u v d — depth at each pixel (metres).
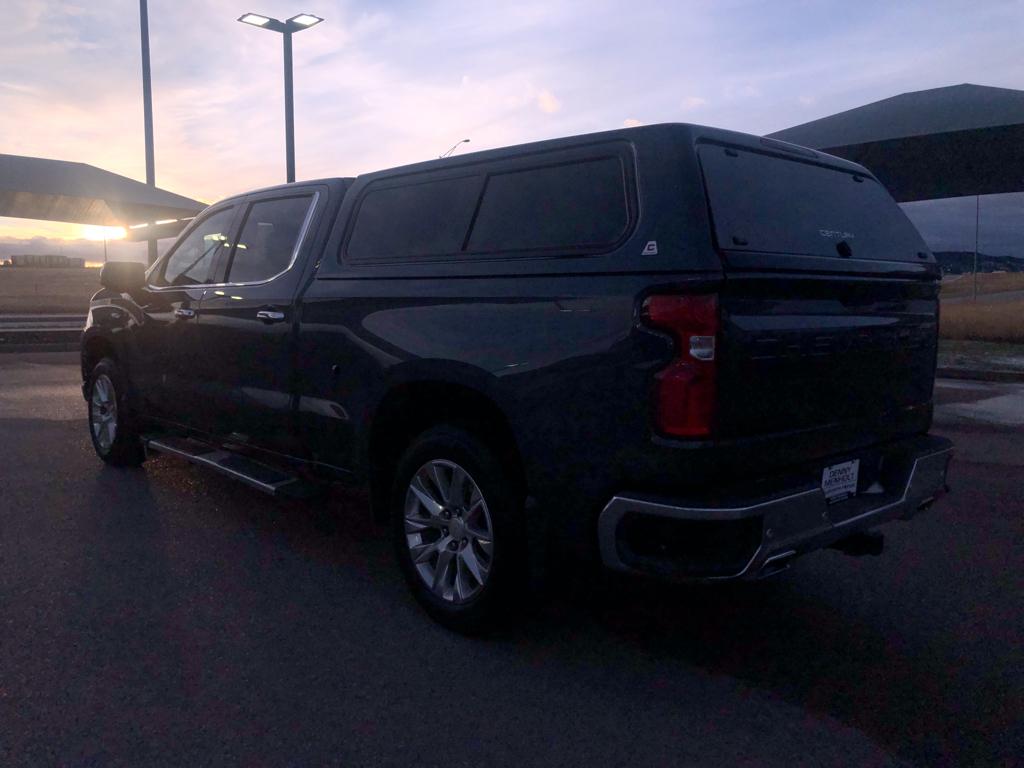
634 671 3.71
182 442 6.05
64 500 6.03
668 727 3.26
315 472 4.84
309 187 5.13
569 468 3.44
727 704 3.45
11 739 3.08
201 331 5.52
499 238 3.89
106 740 3.08
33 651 3.75
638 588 4.68
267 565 4.88
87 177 20.28
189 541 5.25
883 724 3.31
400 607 4.33
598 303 3.35
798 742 3.17
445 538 4.06
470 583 3.99
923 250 4.44
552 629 4.12
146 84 20.98
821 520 3.42
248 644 3.88
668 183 3.34
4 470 6.84
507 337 3.65
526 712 3.35
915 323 4.14
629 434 3.24
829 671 3.75
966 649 3.98
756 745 3.15
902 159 16.50
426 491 4.15
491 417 3.96
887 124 15.47
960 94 15.53
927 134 14.89
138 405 6.46
